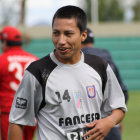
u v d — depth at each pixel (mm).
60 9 8742
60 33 8539
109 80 9211
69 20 8539
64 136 8688
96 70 9047
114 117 9039
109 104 9281
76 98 8773
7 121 14547
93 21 57219
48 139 8672
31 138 15086
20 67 14703
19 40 15062
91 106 8898
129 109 33938
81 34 8844
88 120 8844
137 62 51344
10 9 67938
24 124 8906
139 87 51375
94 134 8641
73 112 8742
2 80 14609
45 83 8711
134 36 51156
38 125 8969
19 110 8844
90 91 8875
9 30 14953
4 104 14570
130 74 51344
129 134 22844
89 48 13781
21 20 67750
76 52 8812
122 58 51219
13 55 14797
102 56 13609
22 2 67688
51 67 8805
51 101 8688
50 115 8734
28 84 8734
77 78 8859
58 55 8867
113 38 51031
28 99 8789
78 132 8734
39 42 49750
